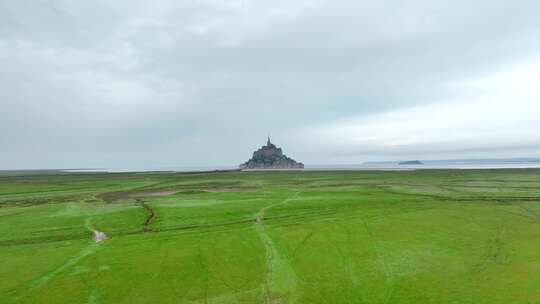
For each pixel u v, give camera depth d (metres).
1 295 16.62
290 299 15.62
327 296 15.84
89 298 16.20
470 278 17.55
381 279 17.69
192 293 16.52
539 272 18.09
